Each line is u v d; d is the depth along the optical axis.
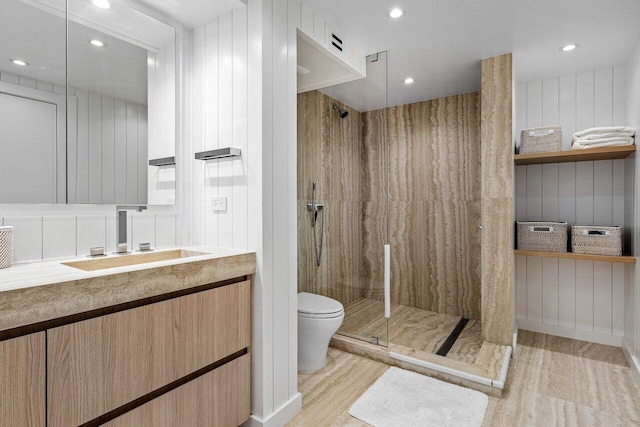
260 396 1.73
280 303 1.84
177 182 2.00
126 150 1.77
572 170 2.98
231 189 1.86
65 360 1.08
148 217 1.87
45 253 1.48
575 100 2.99
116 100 1.73
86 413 1.13
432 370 2.32
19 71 1.41
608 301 2.87
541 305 3.15
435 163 3.72
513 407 1.97
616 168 2.81
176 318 1.40
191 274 1.44
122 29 1.75
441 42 2.46
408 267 3.89
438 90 3.46
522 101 3.20
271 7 1.78
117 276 1.19
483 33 2.33
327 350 2.78
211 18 1.94
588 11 2.05
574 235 2.67
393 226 3.99
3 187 1.37
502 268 2.63
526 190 3.17
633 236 2.49
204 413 1.53
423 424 1.80
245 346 1.71
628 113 2.65
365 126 2.67
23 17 1.42
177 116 2.00
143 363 1.29
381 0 1.96
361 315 2.78
